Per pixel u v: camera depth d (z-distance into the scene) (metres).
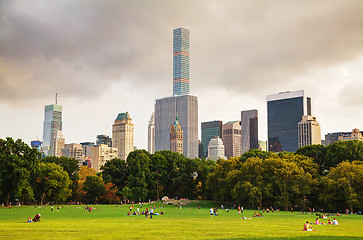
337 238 42.09
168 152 185.38
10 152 131.00
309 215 92.81
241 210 101.31
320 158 142.00
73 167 174.75
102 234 47.66
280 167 120.75
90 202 180.00
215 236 45.12
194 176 185.62
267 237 43.91
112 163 178.38
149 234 47.53
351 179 106.25
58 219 76.94
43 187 145.88
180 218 80.06
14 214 93.06
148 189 169.62
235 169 140.25
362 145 131.00
